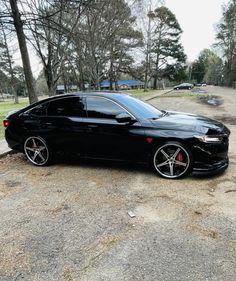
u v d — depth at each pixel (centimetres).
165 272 244
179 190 418
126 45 2648
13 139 585
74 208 372
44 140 550
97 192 421
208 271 244
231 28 5303
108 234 308
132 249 279
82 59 1541
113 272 247
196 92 3559
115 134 487
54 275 246
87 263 260
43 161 561
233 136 805
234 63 5200
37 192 432
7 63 3653
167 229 313
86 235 307
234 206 362
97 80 1733
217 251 271
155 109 548
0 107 3017
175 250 275
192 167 451
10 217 355
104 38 1625
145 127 470
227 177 462
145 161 480
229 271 243
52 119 540
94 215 351
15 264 262
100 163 558
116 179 472
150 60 4550
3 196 422
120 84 7306
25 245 292
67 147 534
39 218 349
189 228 314
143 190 423
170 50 5638
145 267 252
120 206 373
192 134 444
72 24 1214
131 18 1841
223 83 6469
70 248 284
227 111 1468
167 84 7538
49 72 1193
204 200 381
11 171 543
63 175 504
